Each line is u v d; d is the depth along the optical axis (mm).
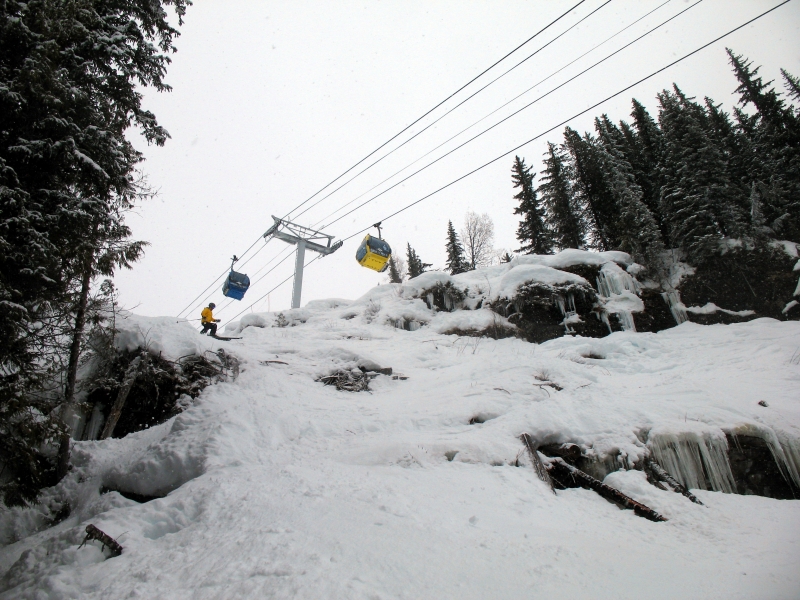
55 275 5293
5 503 5594
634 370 12375
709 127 26594
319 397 9836
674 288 19562
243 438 6918
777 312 17266
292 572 3016
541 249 28422
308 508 4344
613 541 4395
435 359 14039
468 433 7355
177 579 3250
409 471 5961
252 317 20094
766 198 20891
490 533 4062
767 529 4844
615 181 22266
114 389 9102
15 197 4555
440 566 3184
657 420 7312
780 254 18484
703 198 20312
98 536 4191
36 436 5031
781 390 8383
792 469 6676
